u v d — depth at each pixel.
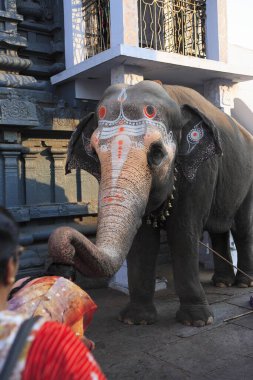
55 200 6.15
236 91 6.41
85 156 3.98
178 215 4.10
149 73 5.70
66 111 5.98
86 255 2.27
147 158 3.29
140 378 3.16
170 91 4.21
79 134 4.02
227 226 5.21
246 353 3.56
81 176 6.37
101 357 3.55
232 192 4.93
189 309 4.25
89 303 1.84
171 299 5.26
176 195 4.04
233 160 4.88
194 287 4.22
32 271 5.46
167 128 3.52
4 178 5.50
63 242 2.03
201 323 4.17
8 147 5.46
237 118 7.75
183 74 5.84
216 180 4.48
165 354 3.58
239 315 4.49
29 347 1.05
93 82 6.11
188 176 3.83
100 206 3.03
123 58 4.91
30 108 5.45
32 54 6.43
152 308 4.39
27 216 5.58
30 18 6.41
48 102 6.04
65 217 6.21
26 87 5.88
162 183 3.49
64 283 1.78
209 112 4.67
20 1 6.25
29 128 5.65
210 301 5.10
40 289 1.73
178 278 4.23
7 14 5.69
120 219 2.88
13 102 5.32
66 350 1.08
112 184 3.09
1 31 5.71
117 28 5.08
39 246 5.76
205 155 3.79
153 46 7.18
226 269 5.94
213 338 3.89
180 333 4.04
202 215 4.22
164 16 6.88
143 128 3.32
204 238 7.05
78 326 1.79
